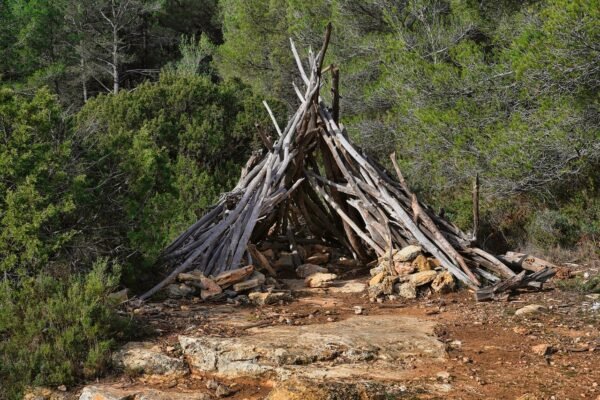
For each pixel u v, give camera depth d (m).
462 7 15.51
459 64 13.92
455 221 12.95
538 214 11.80
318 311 7.66
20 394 5.42
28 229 6.77
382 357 5.86
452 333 6.71
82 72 34.41
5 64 30.20
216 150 18.03
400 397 4.94
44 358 5.70
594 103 11.27
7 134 7.42
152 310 7.23
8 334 6.17
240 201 9.74
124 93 19.08
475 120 13.02
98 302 6.23
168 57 39.91
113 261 7.49
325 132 10.92
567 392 5.15
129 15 35.75
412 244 9.49
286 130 11.09
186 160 16.91
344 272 10.57
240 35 27.84
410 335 6.39
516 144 11.55
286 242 11.42
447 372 5.53
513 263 8.80
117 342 6.17
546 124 11.32
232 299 8.07
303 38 20.19
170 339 6.29
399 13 17.27
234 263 8.80
